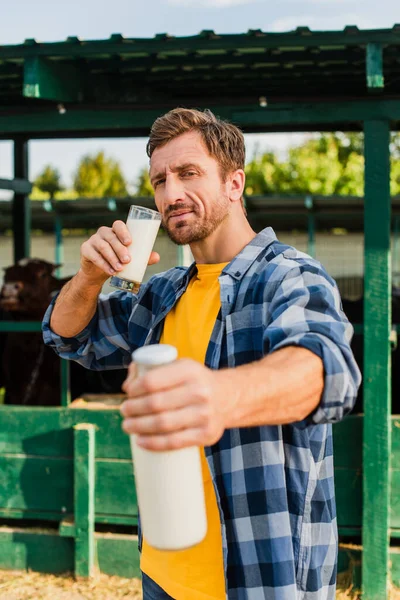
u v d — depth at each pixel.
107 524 4.25
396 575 3.76
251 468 1.66
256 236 1.85
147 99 4.36
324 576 1.75
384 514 3.64
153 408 1.06
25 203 6.04
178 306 1.93
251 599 1.64
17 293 5.50
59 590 3.84
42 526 4.24
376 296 3.62
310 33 3.26
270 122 3.84
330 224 11.95
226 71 3.88
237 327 1.72
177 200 1.80
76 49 3.46
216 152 1.81
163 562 1.84
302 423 1.35
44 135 5.52
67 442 3.99
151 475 1.22
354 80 4.04
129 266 1.95
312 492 1.70
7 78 3.94
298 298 1.53
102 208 10.58
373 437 3.64
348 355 1.40
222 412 1.11
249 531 1.65
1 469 4.06
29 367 5.49
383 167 3.62
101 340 2.21
